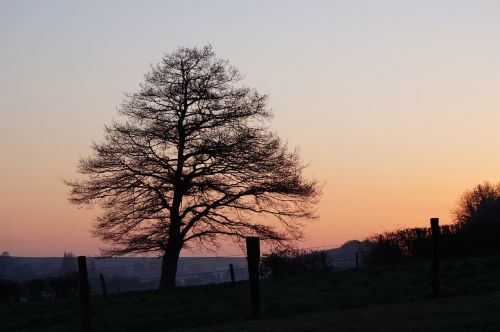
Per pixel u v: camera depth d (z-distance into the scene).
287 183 38.75
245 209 39.12
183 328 17.86
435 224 17.50
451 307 14.23
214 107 39.66
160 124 38.56
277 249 38.56
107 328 19.05
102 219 38.88
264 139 39.28
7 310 27.14
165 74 39.81
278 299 21.73
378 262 37.03
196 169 39.12
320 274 30.81
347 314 14.72
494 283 19.70
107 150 38.69
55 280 36.38
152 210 38.47
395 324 12.41
